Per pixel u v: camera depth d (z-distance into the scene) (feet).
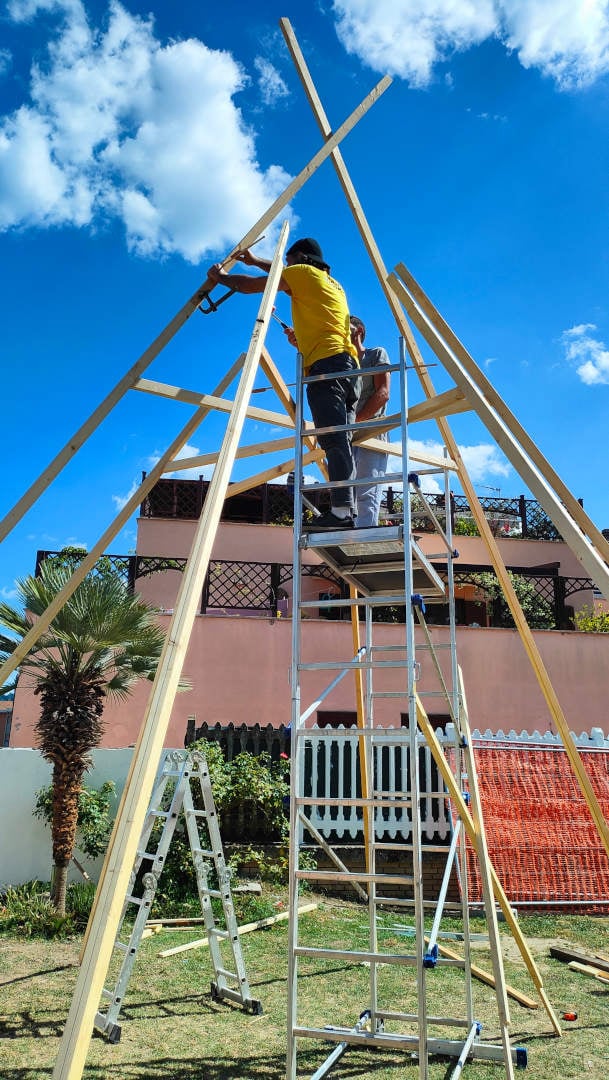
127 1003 18.56
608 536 63.41
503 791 32.48
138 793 8.48
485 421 13.23
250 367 12.42
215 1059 15.16
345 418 14.58
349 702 46.75
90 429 15.72
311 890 31.78
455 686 17.53
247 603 54.49
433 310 14.08
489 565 56.49
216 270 15.67
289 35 15.79
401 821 33.30
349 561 15.40
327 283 15.26
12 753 31.09
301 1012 17.88
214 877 28.63
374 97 15.90
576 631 50.08
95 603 28.22
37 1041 15.90
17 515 15.24
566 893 30.45
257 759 33.24
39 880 30.35
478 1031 15.94
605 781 32.91
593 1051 15.72
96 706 29.04
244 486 20.16
